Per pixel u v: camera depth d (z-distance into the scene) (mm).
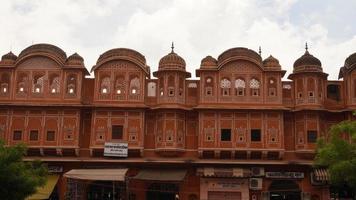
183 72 37875
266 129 36656
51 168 36500
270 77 37594
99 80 37625
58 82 37469
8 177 23984
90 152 36500
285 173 36250
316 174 35656
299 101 37469
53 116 36906
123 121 36969
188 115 37906
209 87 37500
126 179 35188
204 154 36500
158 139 37062
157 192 36844
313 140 36594
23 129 36656
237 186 36281
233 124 36781
